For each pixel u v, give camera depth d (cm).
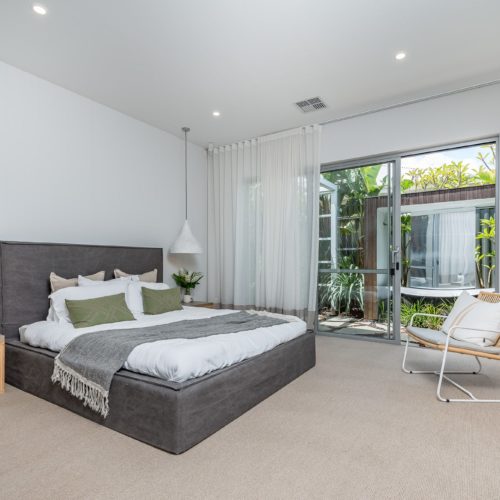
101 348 219
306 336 309
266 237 470
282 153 465
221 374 204
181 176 494
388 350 382
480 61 305
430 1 231
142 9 237
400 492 146
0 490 148
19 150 313
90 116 373
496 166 355
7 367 276
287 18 247
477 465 166
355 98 375
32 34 263
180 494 146
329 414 221
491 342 253
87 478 156
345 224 454
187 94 364
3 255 294
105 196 388
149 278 402
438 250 422
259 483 152
